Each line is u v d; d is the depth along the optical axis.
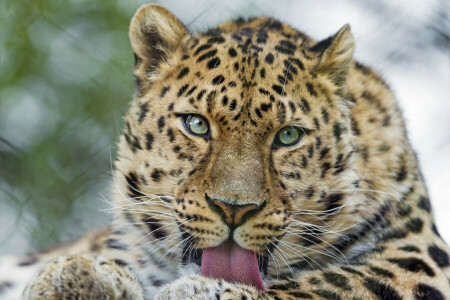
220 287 9.78
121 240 11.86
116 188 11.95
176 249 11.20
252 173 10.19
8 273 14.22
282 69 10.80
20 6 16.12
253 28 11.95
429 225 11.70
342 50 11.14
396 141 11.86
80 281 10.09
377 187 11.47
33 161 15.45
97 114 15.53
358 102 11.87
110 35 15.91
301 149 10.72
